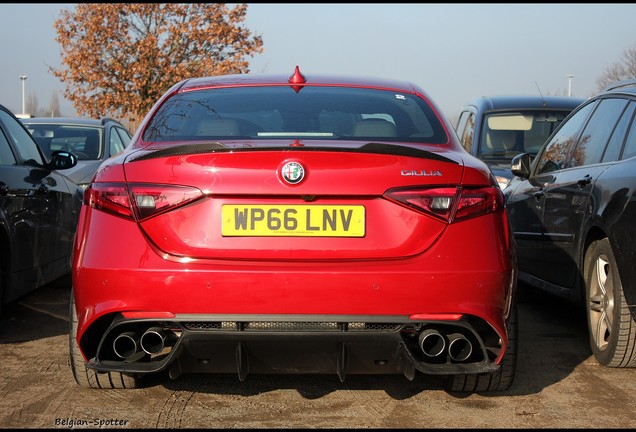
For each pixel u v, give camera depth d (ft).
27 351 16.17
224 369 11.40
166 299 10.92
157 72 96.58
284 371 11.39
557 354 16.14
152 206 11.16
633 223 13.41
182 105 13.97
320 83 14.89
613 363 14.64
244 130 13.05
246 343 10.99
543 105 32.53
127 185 11.31
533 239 19.71
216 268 10.87
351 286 10.84
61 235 21.39
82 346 11.53
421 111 14.06
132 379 13.21
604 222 14.57
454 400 13.05
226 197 11.09
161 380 13.97
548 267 18.60
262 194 11.02
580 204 16.22
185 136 13.01
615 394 13.43
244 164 11.09
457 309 11.02
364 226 11.09
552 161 19.71
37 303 21.47
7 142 18.66
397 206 11.14
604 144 16.48
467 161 11.87
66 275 23.65
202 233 11.07
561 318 19.88
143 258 11.03
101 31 94.94
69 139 31.81
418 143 12.91
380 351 11.09
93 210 11.50
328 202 11.09
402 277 10.89
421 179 11.21
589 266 15.90
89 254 11.23
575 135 18.70
